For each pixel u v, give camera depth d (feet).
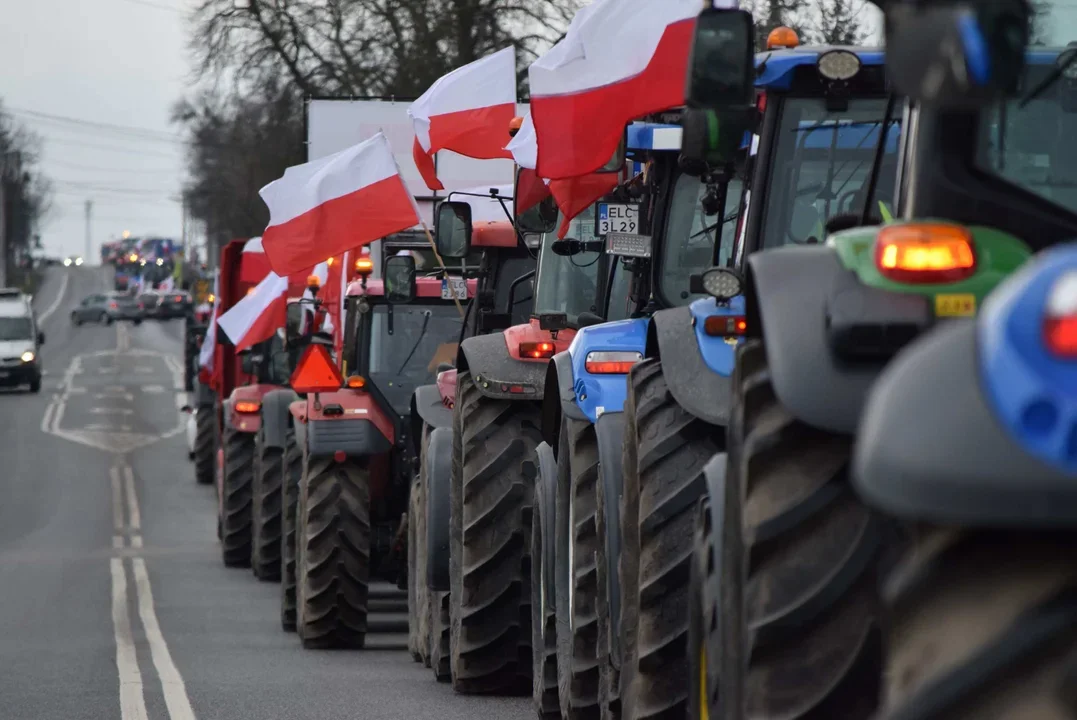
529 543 95.40
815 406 35.88
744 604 37.93
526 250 122.83
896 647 24.03
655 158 78.95
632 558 61.11
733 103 46.03
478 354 95.76
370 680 105.91
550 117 88.94
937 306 35.37
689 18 87.45
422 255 189.88
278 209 145.18
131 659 118.21
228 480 206.90
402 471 135.03
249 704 93.61
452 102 130.93
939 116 38.75
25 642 130.52
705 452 58.13
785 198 66.90
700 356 59.62
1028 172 39.63
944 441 21.94
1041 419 21.31
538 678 86.22
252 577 195.11
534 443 96.02
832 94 65.77
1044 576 22.84
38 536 250.98
